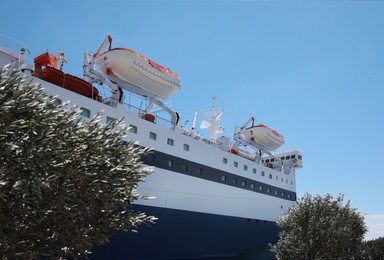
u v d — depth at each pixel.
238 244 25.69
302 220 19.19
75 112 8.89
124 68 19.97
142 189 18.92
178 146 21.58
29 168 7.57
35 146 7.45
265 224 29.30
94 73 20.27
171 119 22.88
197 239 22.14
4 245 7.33
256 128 33.34
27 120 7.55
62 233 8.64
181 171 21.42
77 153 8.35
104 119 17.73
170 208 20.31
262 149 34.06
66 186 8.23
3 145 6.93
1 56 16.80
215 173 24.27
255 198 28.38
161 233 19.72
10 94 7.49
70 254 9.18
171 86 22.16
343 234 19.05
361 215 22.98
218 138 29.64
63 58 19.64
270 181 31.14
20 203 7.32
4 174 7.65
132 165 9.79
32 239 8.12
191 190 21.92
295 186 35.78
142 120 19.59
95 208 9.18
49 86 15.71
